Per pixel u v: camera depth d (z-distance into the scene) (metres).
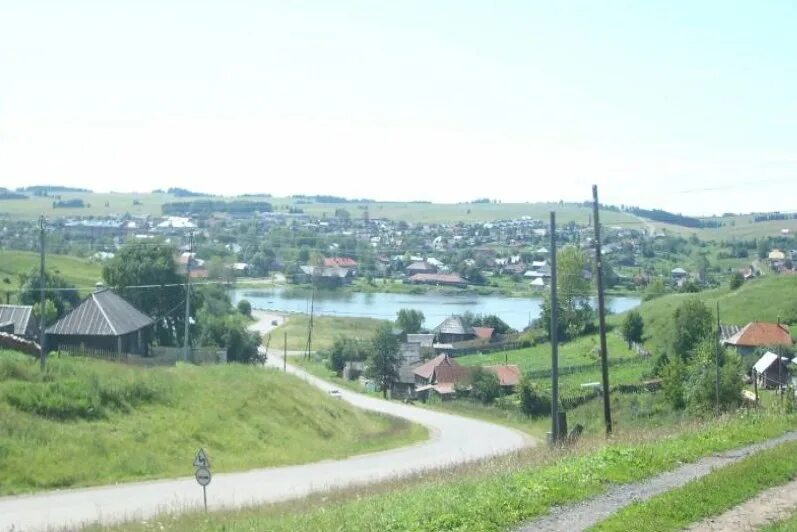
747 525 14.76
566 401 63.66
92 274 108.69
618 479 18.48
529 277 161.75
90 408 35.66
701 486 17.22
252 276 145.75
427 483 20.95
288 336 110.12
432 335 110.75
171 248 81.62
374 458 41.00
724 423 27.88
